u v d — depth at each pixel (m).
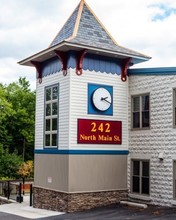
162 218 17.31
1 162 41.59
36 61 23.77
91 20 23.42
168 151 20.52
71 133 20.89
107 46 22.39
